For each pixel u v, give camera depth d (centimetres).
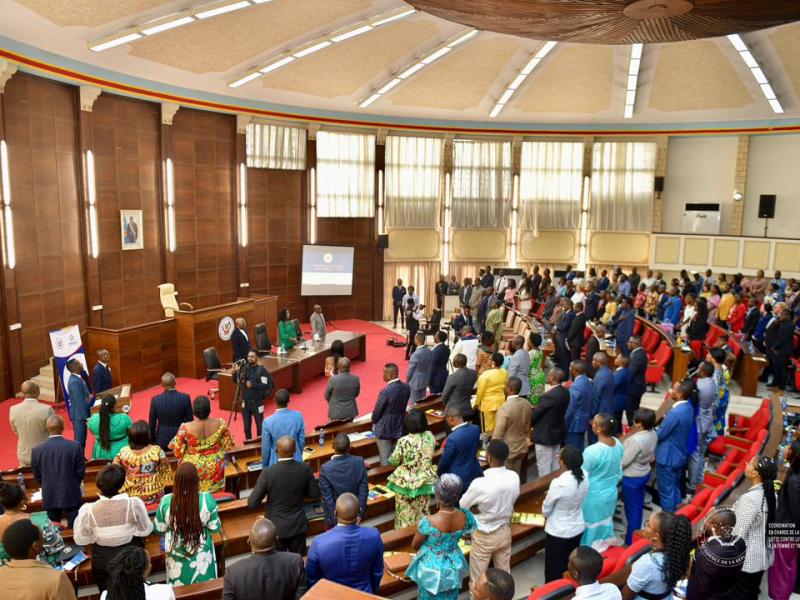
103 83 1487
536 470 886
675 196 2348
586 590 388
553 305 1706
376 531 438
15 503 467
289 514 538
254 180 2031
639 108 2094
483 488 520
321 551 422
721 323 1616
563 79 1889
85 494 723
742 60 1659
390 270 2339
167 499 493
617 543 621
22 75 1303
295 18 1359
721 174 2277
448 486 455
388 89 1892
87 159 1473
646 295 1780
